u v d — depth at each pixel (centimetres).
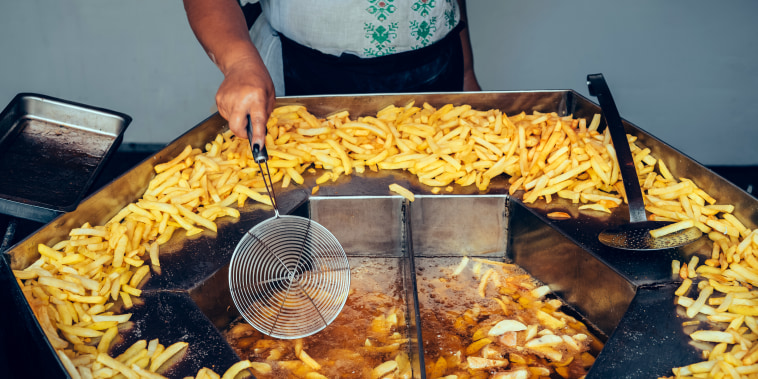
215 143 201
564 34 423
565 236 162
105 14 443
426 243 190
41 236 148
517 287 175
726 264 148
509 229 188
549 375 140
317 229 165
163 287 144
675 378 117
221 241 162
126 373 118
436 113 212
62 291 138
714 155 445
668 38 416
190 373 120
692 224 158
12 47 453
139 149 485
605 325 155
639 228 163
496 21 424
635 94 435
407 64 240
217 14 204
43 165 191
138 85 467
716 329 131
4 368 126
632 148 197
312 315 153
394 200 183
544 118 207
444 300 170
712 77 422
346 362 145
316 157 196
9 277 134
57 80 465
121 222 170
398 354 148
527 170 190
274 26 243
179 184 178
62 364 111
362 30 230
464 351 150
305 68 243
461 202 184
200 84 467
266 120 170
